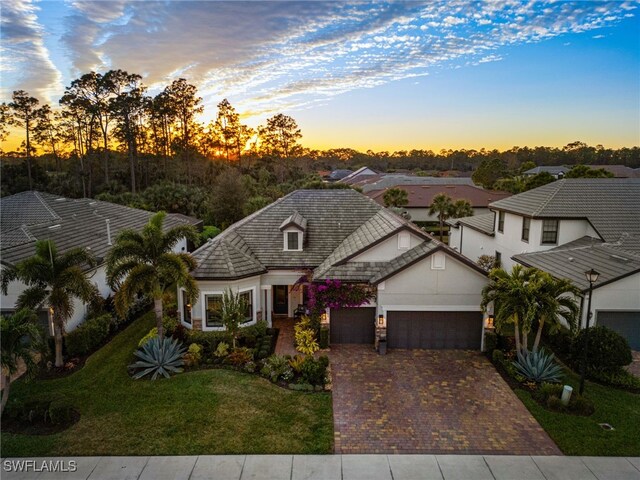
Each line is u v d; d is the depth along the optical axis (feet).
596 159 434.71
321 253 66.95
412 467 33.45
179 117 215.31
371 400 43.75
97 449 34.91
